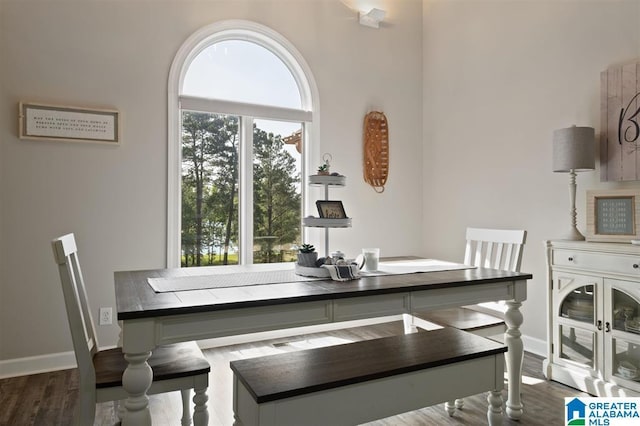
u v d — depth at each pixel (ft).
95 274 9.49
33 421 6.88
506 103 10.93
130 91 9.79
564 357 8.31
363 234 12.79
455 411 7.25
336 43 12.36
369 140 12.72
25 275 8.89
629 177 8.16
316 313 5.57
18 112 8.77
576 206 9.20
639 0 8.17
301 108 12.15
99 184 9.52
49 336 9.09
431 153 13.44
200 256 10.89
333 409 4.68
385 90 13.19
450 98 12.72
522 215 10.50
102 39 9.53
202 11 10.55
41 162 8.99
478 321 7.87
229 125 11.25
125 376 4.75
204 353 10.17
